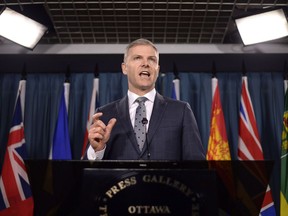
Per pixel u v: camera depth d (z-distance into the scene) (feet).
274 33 9.49
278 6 9.12
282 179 9.93
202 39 10.80
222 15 9.50
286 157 10.07
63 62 11.53
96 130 3.66
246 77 11.34
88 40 10.88
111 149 4.80
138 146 4.73
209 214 2.33
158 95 5.47
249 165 2.47
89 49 10.99
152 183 2.37
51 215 2.43
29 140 11.59
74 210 2.42
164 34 10.49
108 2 8.89
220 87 12.10
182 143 4.95
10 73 12.19
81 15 9.51
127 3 8.93
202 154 4.88
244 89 11.07
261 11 9.14
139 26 10.06
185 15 9.50
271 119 11.74
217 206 2.34
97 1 8.86
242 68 11.60
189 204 2.34
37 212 2.43
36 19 9.82
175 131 4.93
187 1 8.84
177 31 10.30
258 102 11.84
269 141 11.58
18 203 9.91
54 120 11.73
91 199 2.36
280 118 11.74
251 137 10.40
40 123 11.79
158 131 4.93
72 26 10.08
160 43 11.02
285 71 11.76
